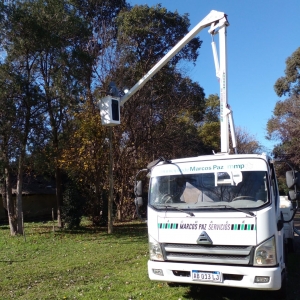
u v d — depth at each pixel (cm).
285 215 959
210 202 633
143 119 2227
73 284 799
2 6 1452
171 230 636
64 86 1552
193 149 2723
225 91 857
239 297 690
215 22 922
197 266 604
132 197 2348
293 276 841
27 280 835
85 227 1883
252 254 578
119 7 2733
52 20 1560
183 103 2533
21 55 1549
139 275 837
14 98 1509
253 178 627
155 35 2597
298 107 3173
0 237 1588
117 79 2022
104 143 1842
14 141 1545
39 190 2805
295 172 649
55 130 1738
